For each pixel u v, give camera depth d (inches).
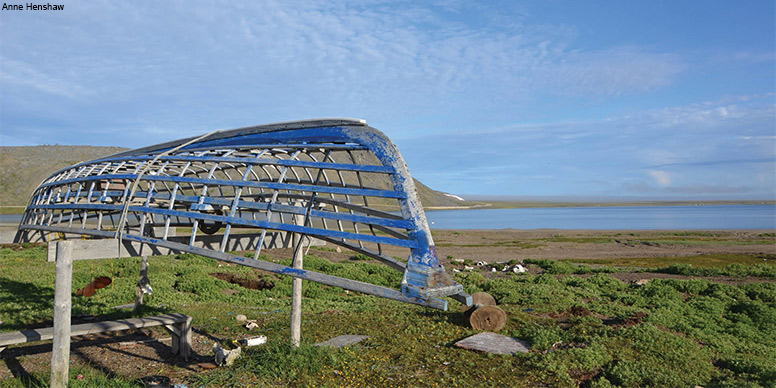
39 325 375.9
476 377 274.5
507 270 906.1
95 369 281.1
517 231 2741.1
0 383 250.4
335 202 299.3
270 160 256.8
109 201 324.5
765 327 421.4
